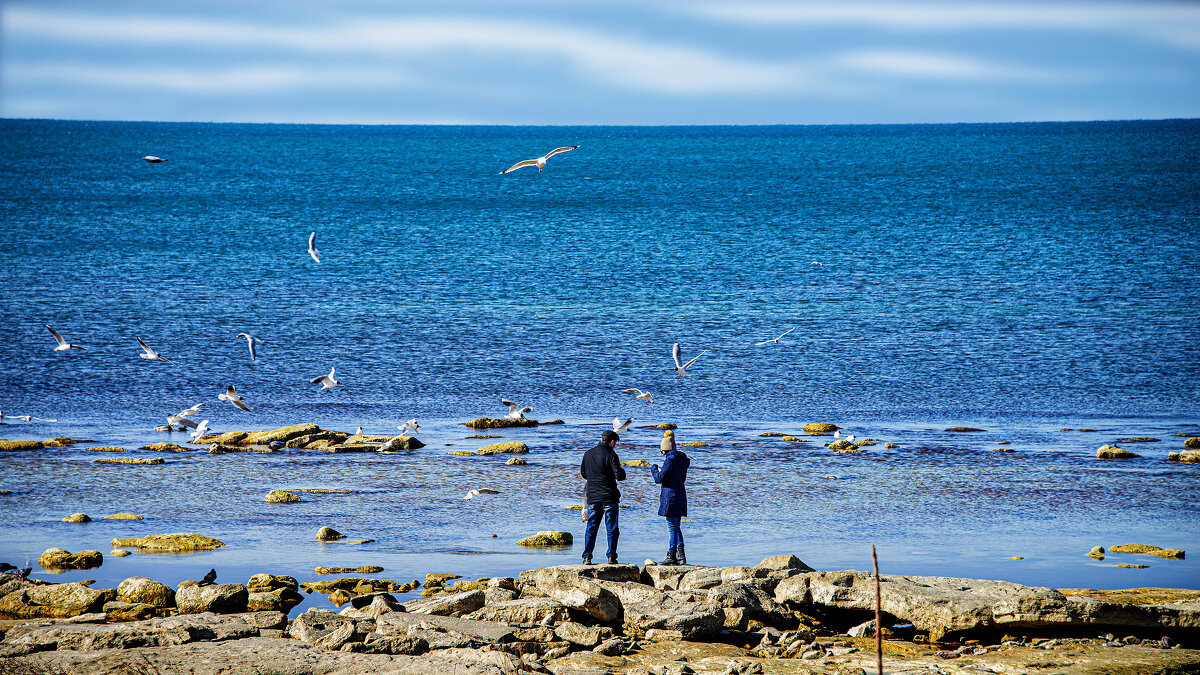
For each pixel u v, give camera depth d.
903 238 112.06
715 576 20.64
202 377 54.56
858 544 26.67
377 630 17.36
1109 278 87.81
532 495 32.81
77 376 53.59
